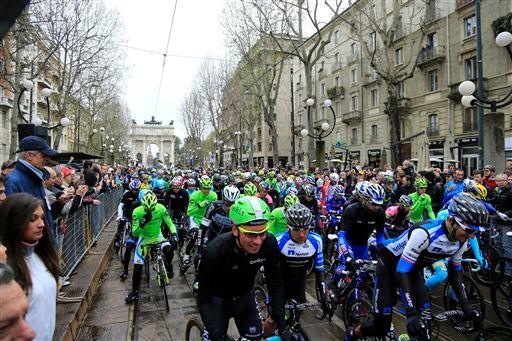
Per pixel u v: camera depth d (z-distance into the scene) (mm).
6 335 1107
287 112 48094
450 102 22500
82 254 6949
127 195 8094
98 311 5008
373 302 3412
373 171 11242
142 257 5461
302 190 6934
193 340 3711
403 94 26641
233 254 2590
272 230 5188
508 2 18641
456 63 21984
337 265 4906
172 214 8062
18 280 1914
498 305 4559
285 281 3668
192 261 7414
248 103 32406
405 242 3121
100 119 40688
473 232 2750
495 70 19359
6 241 1975
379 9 26516
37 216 2059
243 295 2861
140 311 5023
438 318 3178
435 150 23844
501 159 8266
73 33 17688
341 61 34281
